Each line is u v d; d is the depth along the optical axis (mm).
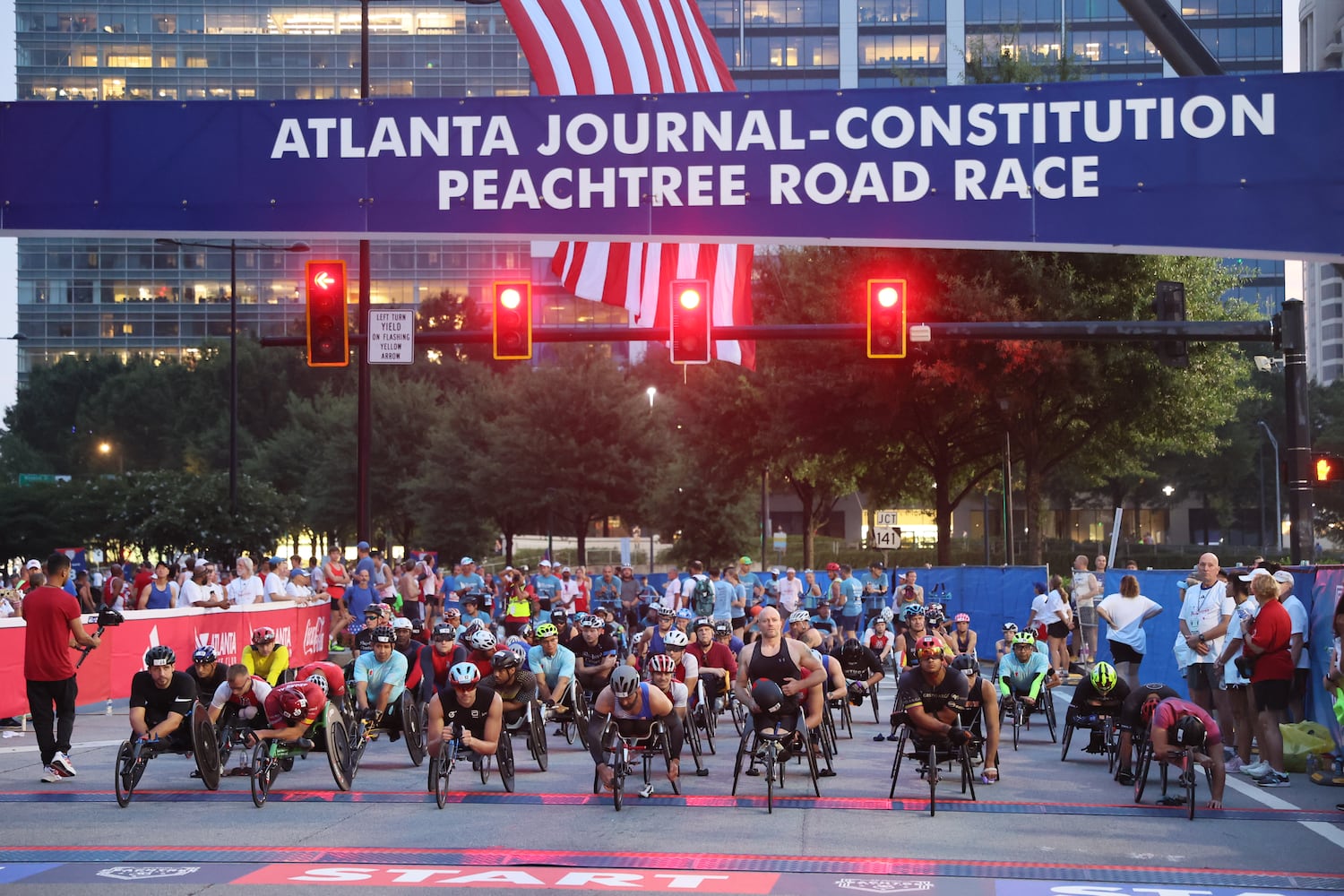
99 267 142250
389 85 143125
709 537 64500
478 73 143625
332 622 24625
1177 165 12695
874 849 10148
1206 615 14953
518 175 13305
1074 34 110625
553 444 61625
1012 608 29562
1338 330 161375
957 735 12469
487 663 14422
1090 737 16594
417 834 10758
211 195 13516
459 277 137875
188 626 20859
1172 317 19906
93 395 111625
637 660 19531
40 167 13609
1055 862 9648
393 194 13406
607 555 86188
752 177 13141
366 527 25484
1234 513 97312
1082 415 38219
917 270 37156
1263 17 105375
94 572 34969
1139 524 98625
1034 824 11219
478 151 13344
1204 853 9977
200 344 130375
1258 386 86312
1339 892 8758
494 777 14133
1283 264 104750
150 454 104562
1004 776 14148
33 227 13602
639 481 62531
